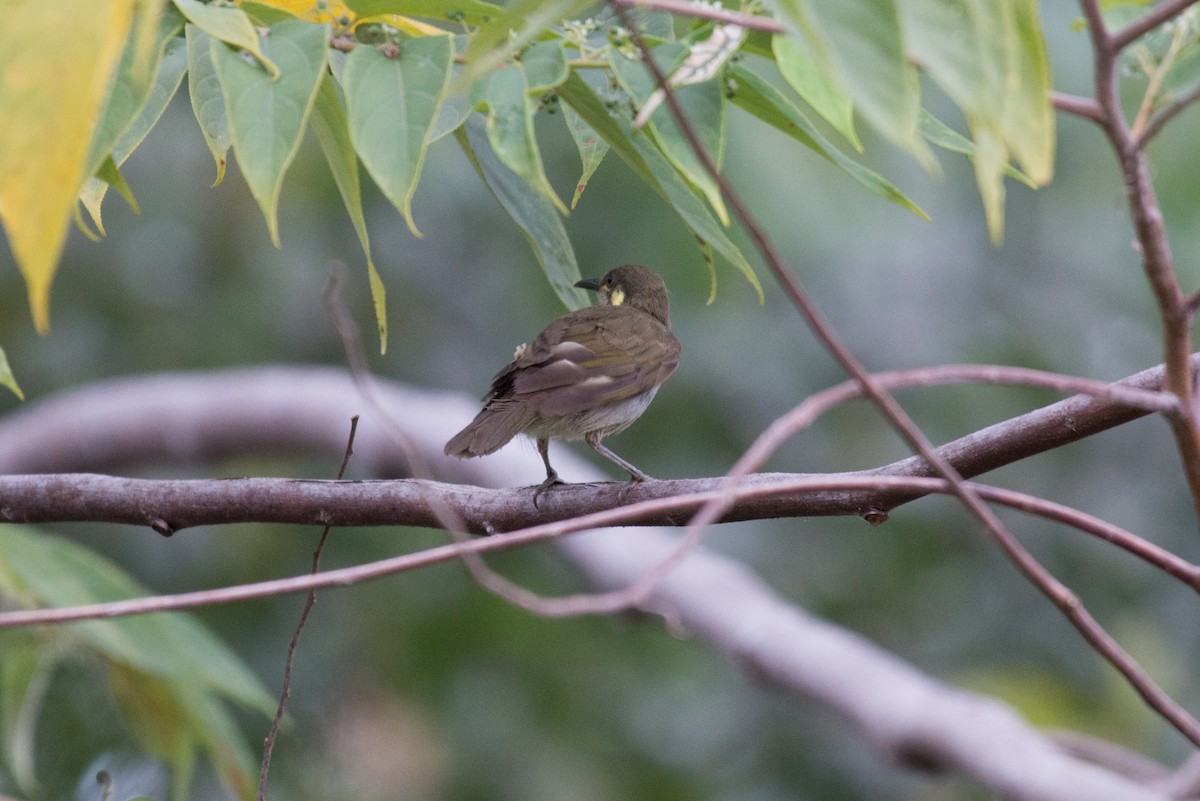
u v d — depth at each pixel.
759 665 11.04
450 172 13.20
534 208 6.12
